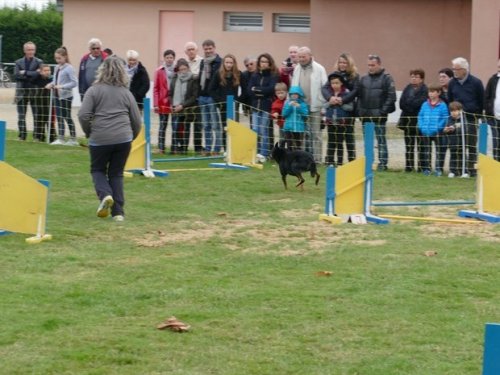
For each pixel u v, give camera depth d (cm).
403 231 1327
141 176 1781
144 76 2125
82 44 3675
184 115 2070
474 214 1423
